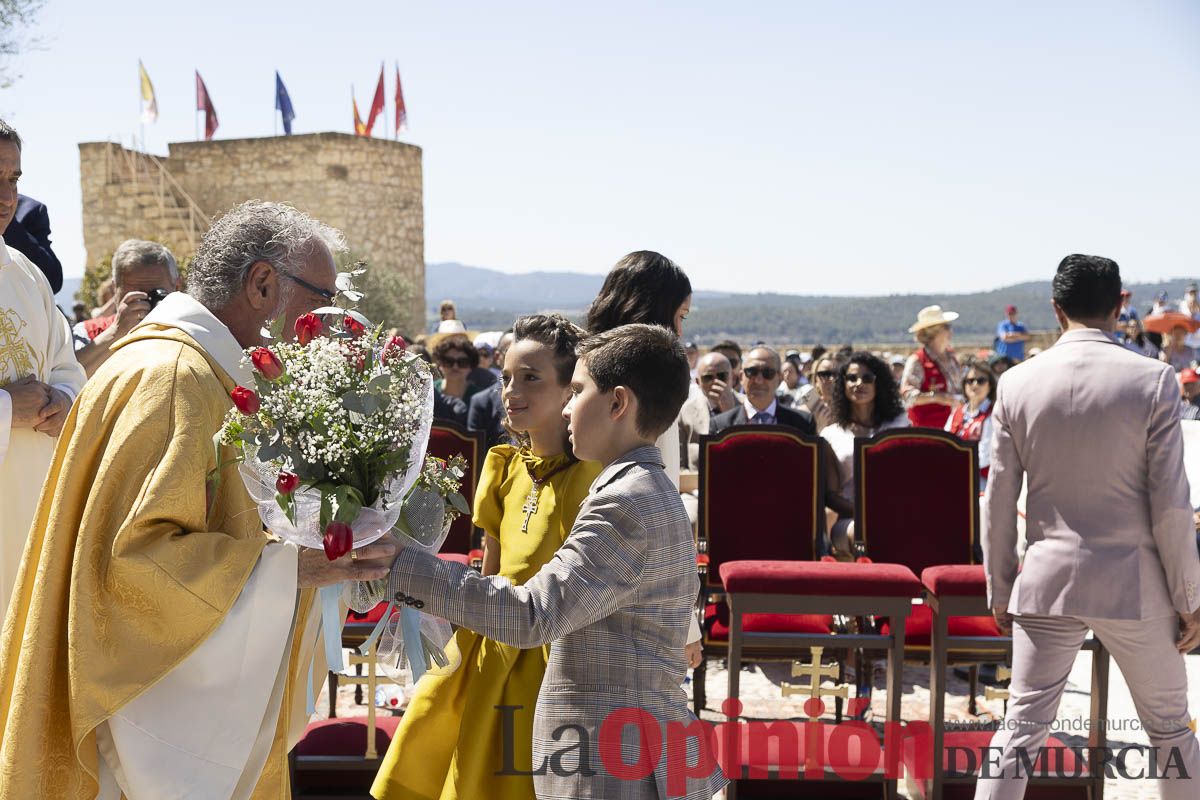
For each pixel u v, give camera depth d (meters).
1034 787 4.06
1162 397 3.41
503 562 3.09
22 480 3.32
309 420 2.23
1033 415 3.57
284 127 28.09
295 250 2.53
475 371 9.46
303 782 3.84
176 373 2.32
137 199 25.33
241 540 2.32
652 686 2.38
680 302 3.36
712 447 5.46
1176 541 3.38
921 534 5.51
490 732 2.93
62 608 2.28
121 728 2.28
